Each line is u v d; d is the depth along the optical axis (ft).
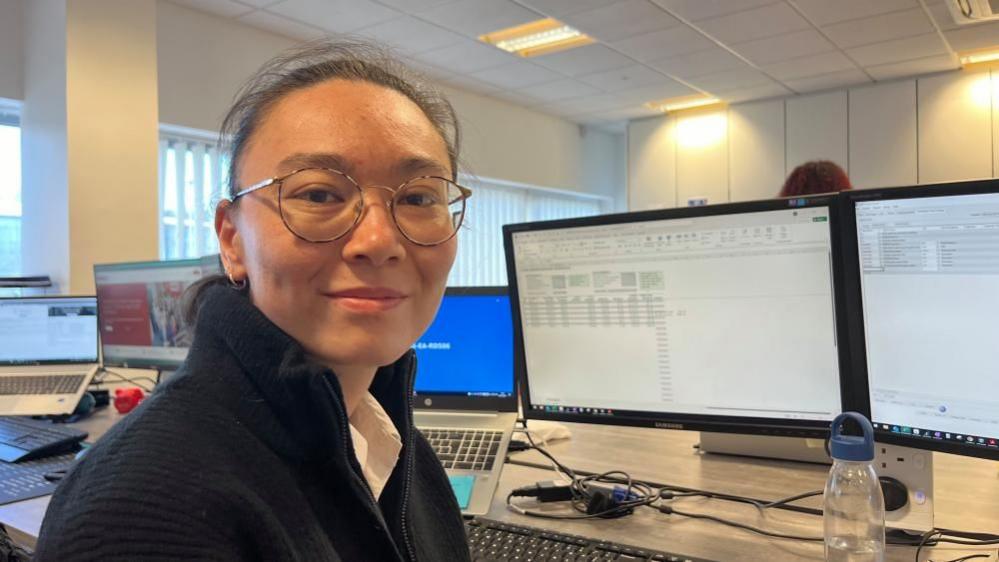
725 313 3.44
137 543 1.33
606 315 3.76
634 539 2.97
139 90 11.15
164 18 12.12
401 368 2.32
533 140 20.89
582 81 17.43
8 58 10.99
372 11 12.66
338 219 1.76
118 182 10.89
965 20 12.96
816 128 18.37
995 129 15.92
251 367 1.70
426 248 1.92
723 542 2.91
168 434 1.51
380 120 1.84
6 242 11.81
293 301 1.77
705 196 20.33
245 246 1.84
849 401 3.10
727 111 19.88
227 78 13.09
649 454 4.41
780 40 14.21
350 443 1.83
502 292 4.28
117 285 6.77
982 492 3.51
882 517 2.57
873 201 2.93
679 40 14.20
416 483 2.53
